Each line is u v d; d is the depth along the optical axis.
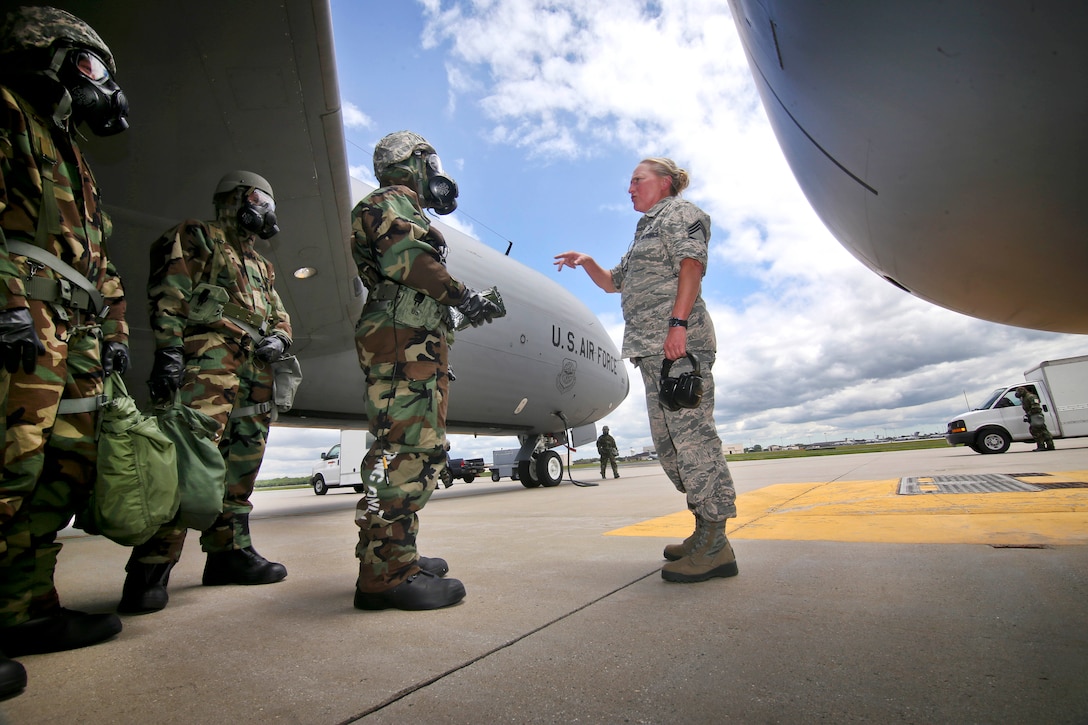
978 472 5.62
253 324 2.18
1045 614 1.18
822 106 1.06
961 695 0.83
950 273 1.20
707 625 1.26
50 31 1.30
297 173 3.04
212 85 2.44
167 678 1.11
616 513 4.07
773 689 0.90
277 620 1.52
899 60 0.87
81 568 2.71
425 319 1.65
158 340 1.82
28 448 1.18
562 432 9.88
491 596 1.66
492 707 0.90
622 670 1.02
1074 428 10.84
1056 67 0.74
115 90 1.41
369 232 1.64
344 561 2.58
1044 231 0.95
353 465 15.76
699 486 1.73
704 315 1.84
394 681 1.03
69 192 1.34
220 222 2.23
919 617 1.22
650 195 2.02
